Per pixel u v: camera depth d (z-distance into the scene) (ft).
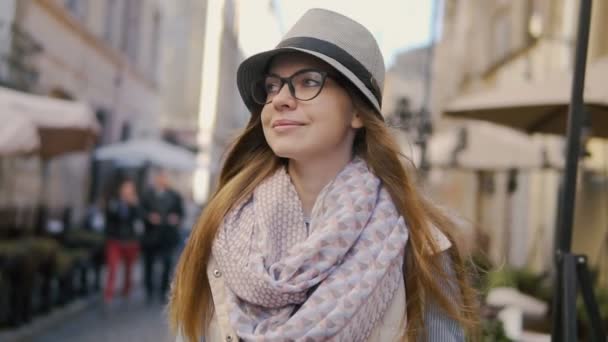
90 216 34.60
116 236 32.07
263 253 4.95
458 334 5.31
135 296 34.50
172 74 95.45
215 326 5.17
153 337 24.20
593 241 23.04
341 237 4.88
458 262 5.51
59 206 43.83
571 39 29.53
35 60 37.60
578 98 7.80
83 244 30.94
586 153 10.70
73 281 29.68
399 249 4.95
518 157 22.40
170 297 5.74
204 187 94.48
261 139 5.89
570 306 7.24
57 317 25.94
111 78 55.62
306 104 5.19
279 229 5.16
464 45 62.59
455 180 57.31
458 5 69.26
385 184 5.37
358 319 4.65
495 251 30.94
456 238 5.59
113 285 32.01
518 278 19.26
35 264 23.54
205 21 96.48
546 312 15.64
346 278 4.75
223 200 5.46
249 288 4.81
